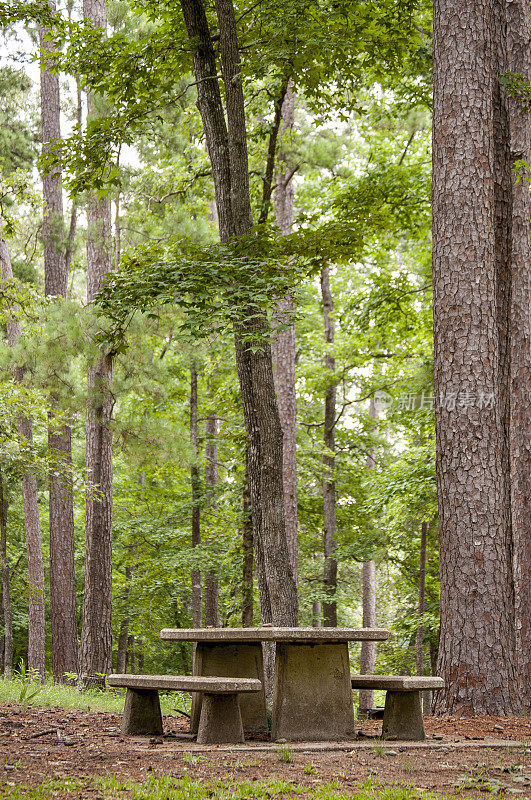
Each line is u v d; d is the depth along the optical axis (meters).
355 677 6.70
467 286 8.75
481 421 8.55
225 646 6.84
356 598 28.42
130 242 17.36
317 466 22.48
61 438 19.06
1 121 22.72
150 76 10.69
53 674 18.70
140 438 15.08
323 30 9.33
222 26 8.98
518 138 11.74
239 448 15.56
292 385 16.52
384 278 18.58
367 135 18.16
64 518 19.25
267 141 15.58
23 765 4.80
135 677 6.38
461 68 9.06
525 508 11.78
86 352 13.41
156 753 5.34
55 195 20.50
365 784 4.36
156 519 23.00
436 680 6.39
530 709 8.78
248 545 15.90
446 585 8.47
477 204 8.87
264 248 8.81
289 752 5.34
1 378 14.74
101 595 15.38
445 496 8.59
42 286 23.72
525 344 11.89
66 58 10.73
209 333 8.14
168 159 18.14
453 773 4.88
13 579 25.48
